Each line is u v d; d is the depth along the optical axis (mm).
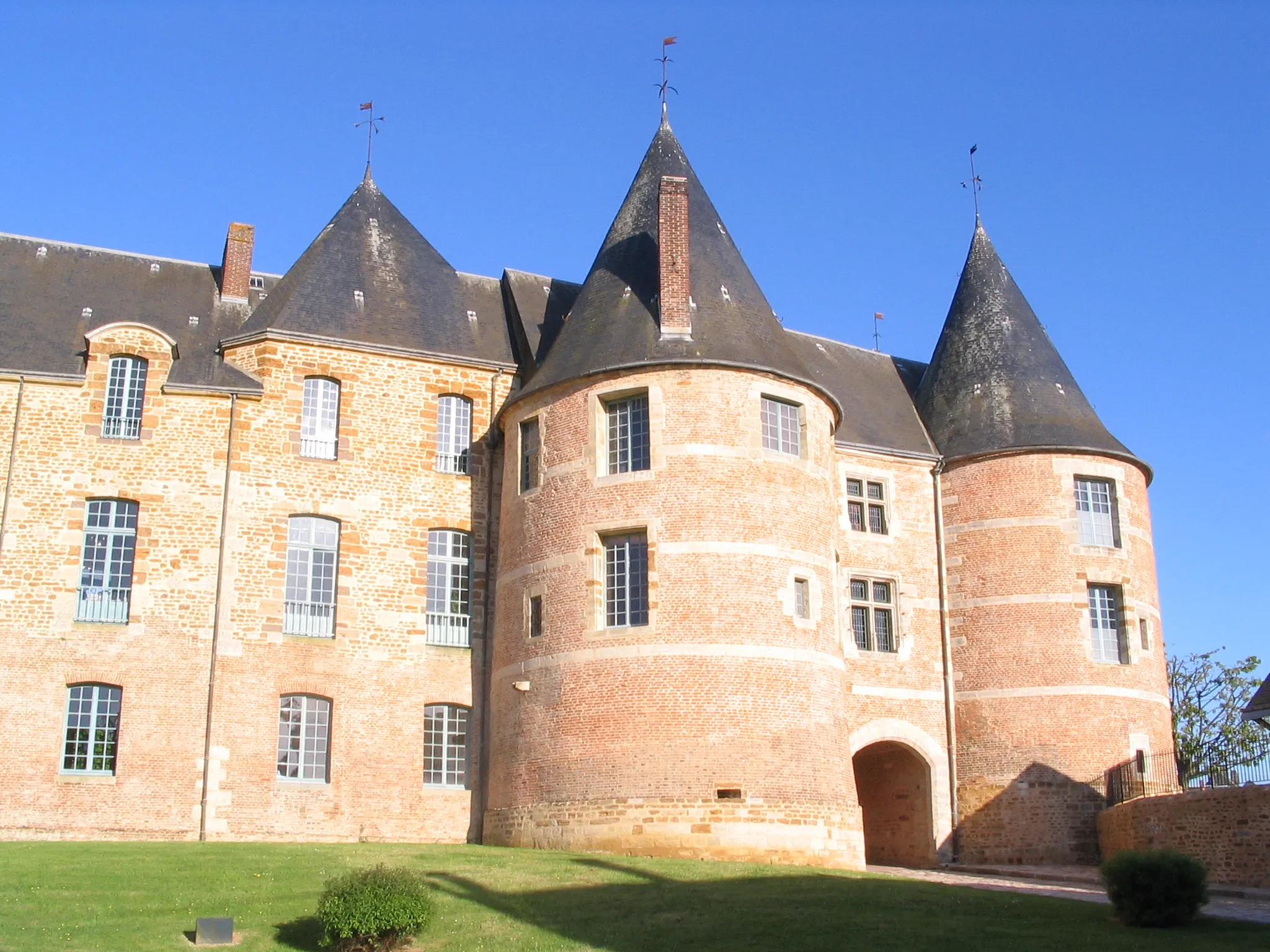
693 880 19844
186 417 26938
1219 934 16984
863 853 24734
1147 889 17656
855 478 30781
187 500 26500
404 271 30609
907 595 30406
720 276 27781
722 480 24891
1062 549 29969
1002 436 31000
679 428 25141
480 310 31328
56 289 28672
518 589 26047
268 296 29781
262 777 25562
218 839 24906
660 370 25469
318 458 27547
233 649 25969
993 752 29250
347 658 26688
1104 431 31609
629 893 18891
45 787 24609
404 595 27453
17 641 25141
